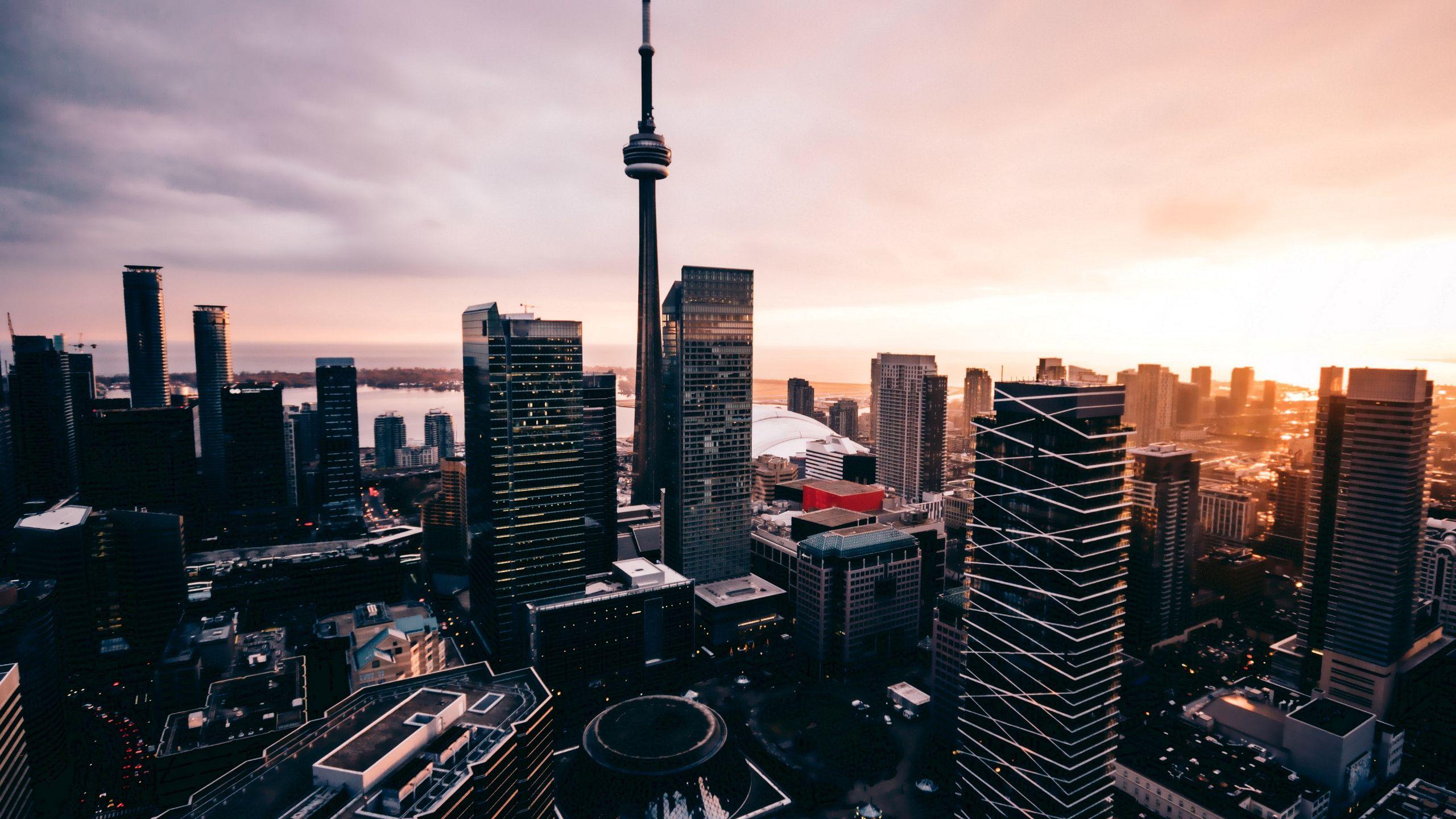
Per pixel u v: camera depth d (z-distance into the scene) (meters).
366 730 155.00
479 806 154.62
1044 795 199.62
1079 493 188.88
